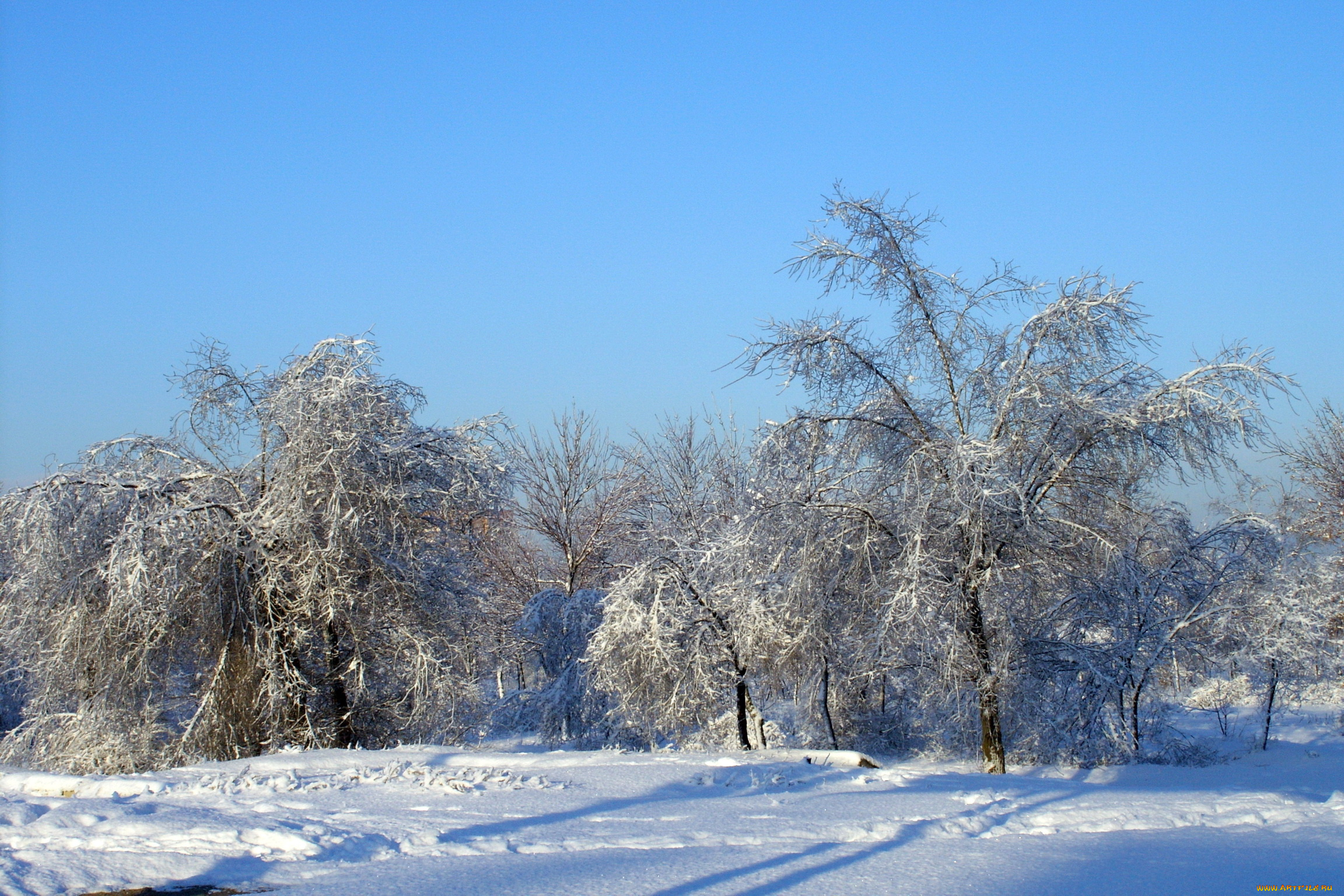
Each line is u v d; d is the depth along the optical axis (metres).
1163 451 13.18
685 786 9.95
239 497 16.83
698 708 16.17
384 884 5.86
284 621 16.19
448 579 18.12
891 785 10.13
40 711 16.02
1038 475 13.58
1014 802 9.01
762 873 6.24
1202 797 9.44
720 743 16.56
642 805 8.73
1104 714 14.51
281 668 15.95
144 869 6.15
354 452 16.06
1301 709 23.91
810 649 15.63
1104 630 15.08
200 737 15.40
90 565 15.06
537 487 33.25
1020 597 13.86
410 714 17.09
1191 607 14.90
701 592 16.28
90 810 7.57
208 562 15.68
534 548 34.97
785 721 20.59
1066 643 14.55
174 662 16.16
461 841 7.11
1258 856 6.80
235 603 15.74
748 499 14.53
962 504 12.67
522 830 7.54
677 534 21.39
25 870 6.01
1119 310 13.17
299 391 16.14
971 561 12.91
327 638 16.47
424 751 12.44
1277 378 12.30
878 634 13.05
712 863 6.52
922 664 14.33
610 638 15.63
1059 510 14.07
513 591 32.53
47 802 8.11
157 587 14.78
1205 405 12.51
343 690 16.83
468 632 18.59
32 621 15.63
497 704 21.53
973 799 9.00
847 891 5.81
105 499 15.35
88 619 15.13
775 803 8.90
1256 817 8.33
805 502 13.66
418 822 7.71
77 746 15.22
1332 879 6.13
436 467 17.23
